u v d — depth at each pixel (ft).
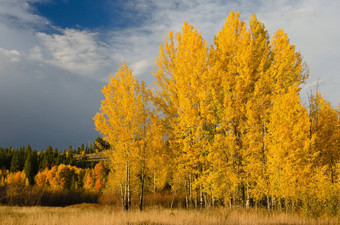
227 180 45.93
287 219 36.27
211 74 50.96
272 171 43.73
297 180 42.93
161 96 57.06
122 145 50.90
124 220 35.40
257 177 47.62
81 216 38.68
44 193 115.65
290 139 43.55
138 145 52.21
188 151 47.01
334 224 32.96
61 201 119.34
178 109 52.34
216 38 63.41
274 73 53.62
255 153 47.57
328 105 57.16
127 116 50.62
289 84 55.01
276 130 44.11
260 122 51.72
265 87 53.01
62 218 37.19
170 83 56.29
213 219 34.88
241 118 49.49
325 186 41.45
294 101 47.06
